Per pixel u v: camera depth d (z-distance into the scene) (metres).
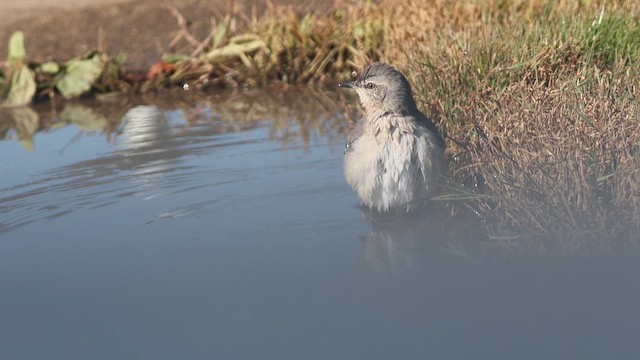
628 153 10.49
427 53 14.74
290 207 11.92
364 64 18.75
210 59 19.77
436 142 11.36
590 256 9.74
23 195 12.84
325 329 8.75
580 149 10.62
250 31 20.66
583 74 12.41
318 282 9.79
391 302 9.16
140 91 19.28
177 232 11.30
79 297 9.65
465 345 8.28
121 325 9.04
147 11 23.33
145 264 10.42
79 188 12.99
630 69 12.38
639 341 8.16
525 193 10.62
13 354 8.59
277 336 8.65
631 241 9.91
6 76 19.08
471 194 11.14
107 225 11.62
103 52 19.91
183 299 9.52
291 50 19.59
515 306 8.89
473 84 13.20
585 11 15.22
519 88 12.43
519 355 8.06
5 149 15.26
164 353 8.45
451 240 10.60
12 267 10.49
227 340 8.61
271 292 9.52
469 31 14.85
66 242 11.16
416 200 11.38
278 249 10.66
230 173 13.30
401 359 8.12
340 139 14.83
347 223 11.36
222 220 11.62
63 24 22.73
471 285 9.39
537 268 9.64
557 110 11.48
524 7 16.69
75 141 15.55
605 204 10.36
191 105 17.89
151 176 13.34
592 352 8.05
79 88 18.98
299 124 15.94
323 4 22.69
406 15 18.31
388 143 11.25
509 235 10.47
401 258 10.20
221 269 10.20
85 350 8.60
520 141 11.26
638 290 9.01
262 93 18.59
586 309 8.73
